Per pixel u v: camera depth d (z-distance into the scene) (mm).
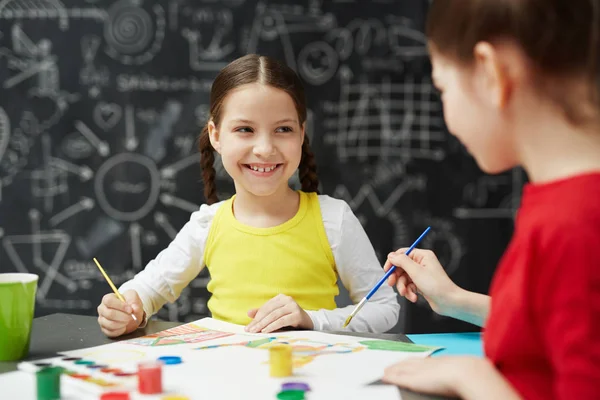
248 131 1218
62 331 957
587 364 503
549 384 587
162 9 2451
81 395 653
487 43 569
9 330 786
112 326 918
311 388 658
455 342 1054
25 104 2467
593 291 510
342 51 2449
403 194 2469
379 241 2477
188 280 1353
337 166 2465
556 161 573
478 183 2471
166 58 2461
